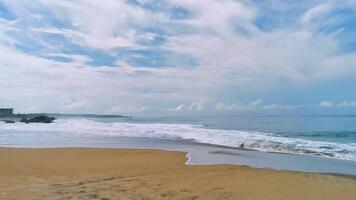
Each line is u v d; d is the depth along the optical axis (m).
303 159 15.81
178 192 8.47
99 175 10.79
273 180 10.32
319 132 30.55
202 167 12.90
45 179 9.95
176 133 31.53
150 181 9.90
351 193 8.70
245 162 14.82
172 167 12.86
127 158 15.50
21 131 37.22
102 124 52.09
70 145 22.20
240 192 8.66
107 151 17.97
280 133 29.78
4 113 100.88
